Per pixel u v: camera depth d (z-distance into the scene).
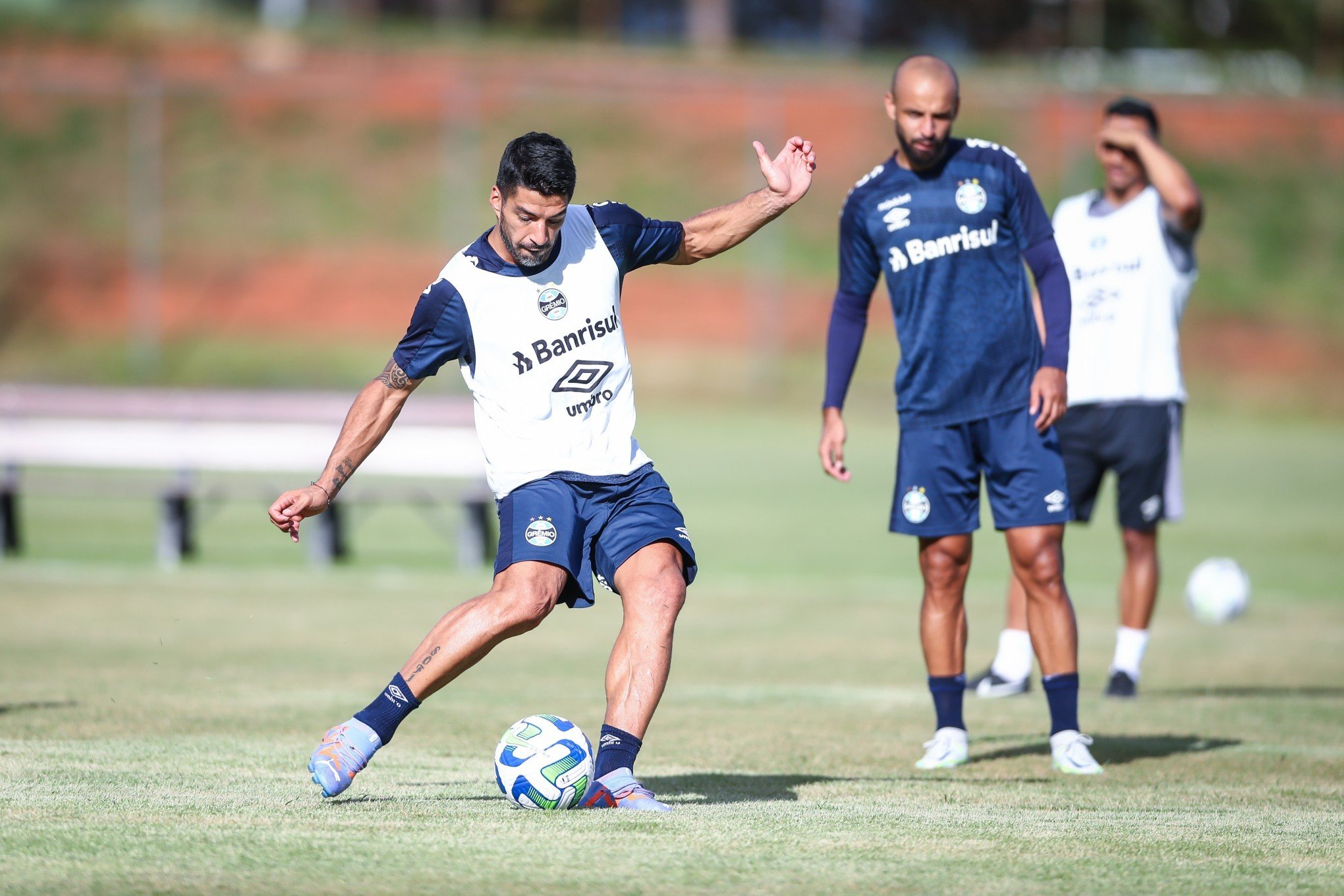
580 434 16.52
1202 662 32.62
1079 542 57.31
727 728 23.80
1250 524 59.41
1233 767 20.73
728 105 136.62
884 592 43.38
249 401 47.84
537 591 15.83
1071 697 20.56
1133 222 27.88
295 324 120.44
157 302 121.19
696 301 123.50
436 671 15.79
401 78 138.50
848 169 132.00
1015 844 14.35
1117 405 27.70
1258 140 139.75
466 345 16.42
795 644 34.09
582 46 152.62
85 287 122.00
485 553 47.75
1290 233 132.38
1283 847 14.47
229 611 37.50
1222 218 133.12
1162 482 27.86
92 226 126.06
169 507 48.00
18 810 15.16
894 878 12.85
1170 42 165.38
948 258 20.61
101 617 35.91
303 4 175.62
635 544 16.33
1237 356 121.56
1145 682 30.02
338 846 13.64
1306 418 113.69
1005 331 20.67
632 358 117.75
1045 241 20.62
